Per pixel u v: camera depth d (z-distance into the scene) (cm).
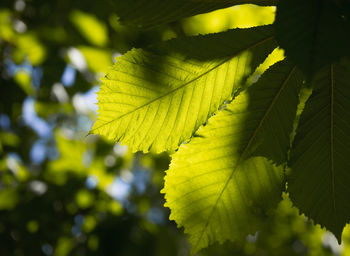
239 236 46
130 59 41
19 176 134
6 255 125
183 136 42
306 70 33
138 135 42
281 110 42
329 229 44
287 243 178
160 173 140
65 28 94
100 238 120
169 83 41
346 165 43
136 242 118
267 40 40
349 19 34
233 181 45
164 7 37
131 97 42
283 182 45
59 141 134
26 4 104
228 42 40
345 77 40
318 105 41
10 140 141
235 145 44
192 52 40
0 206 126
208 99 42
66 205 130
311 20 33
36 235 126
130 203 149
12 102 122
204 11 38
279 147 43
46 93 117
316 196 44
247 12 72
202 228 46
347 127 42
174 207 46
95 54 92
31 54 103
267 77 41
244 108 42
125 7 37
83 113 131
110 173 138
